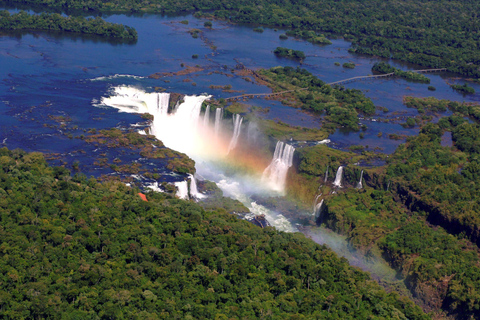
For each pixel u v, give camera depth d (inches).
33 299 7450.8
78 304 7568.9
